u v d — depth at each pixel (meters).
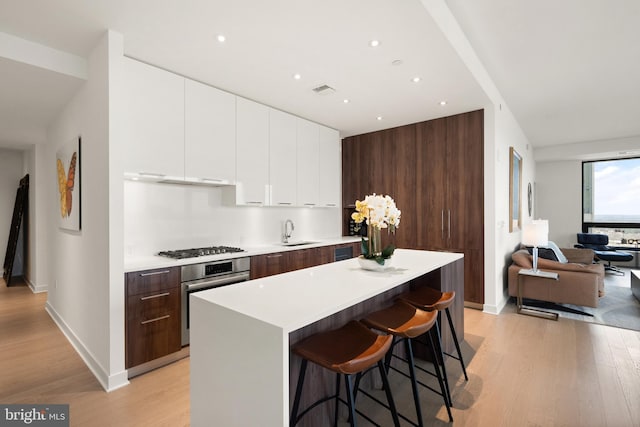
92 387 2.18
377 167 4.76
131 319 2.26
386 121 4.28
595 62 3.17
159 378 2.29
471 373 2.37
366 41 2.28
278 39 2.25
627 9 2.31
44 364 2.50
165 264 2.44
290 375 1.45
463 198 3.94
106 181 2.17
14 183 5.83
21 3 1.83
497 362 2.54
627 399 2.02
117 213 2.18
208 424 1.44
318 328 1.63
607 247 6.64
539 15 2.39
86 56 2.48
